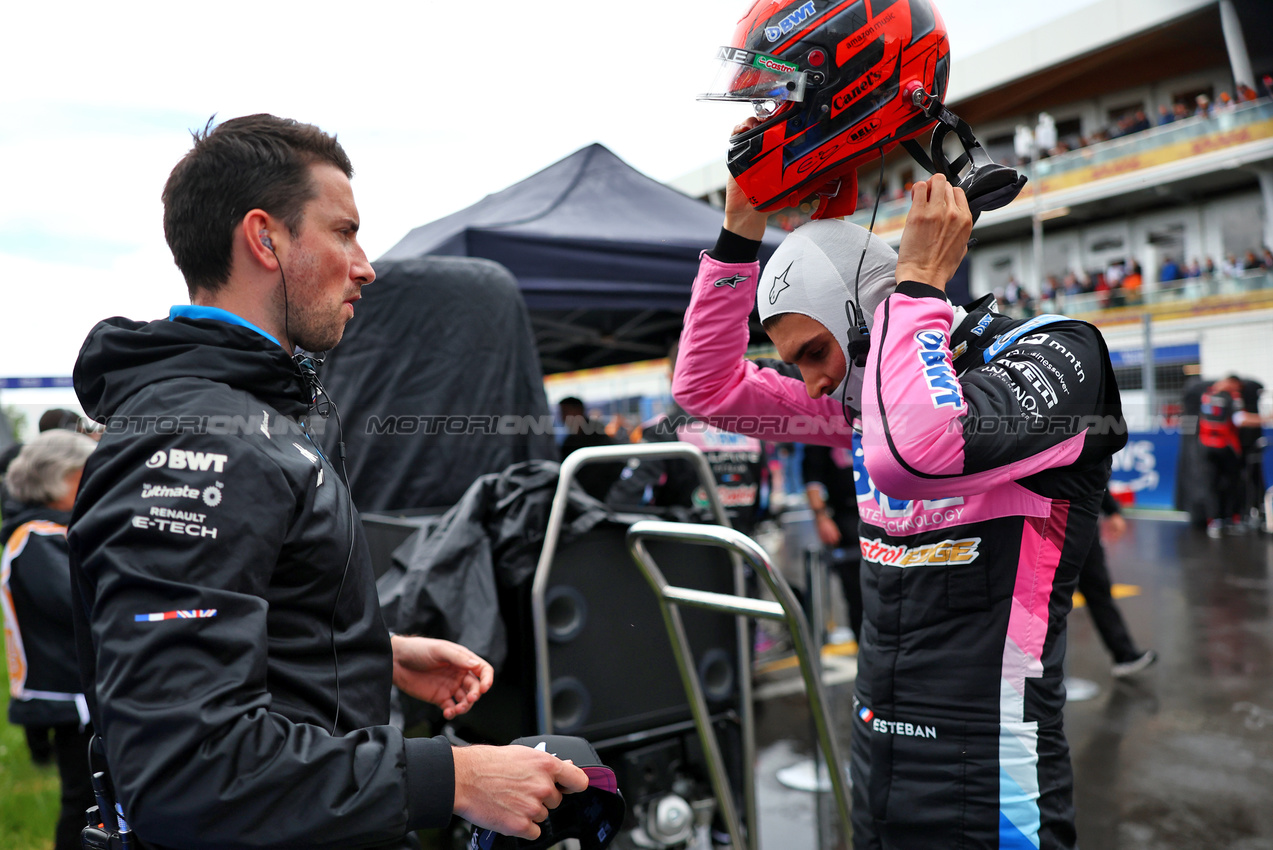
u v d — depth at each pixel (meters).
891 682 1.19
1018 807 1.10
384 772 0.75
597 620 1.89
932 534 1.14
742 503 3.57
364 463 2.55
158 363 0.84
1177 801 2.86
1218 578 6.73
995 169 1.08
